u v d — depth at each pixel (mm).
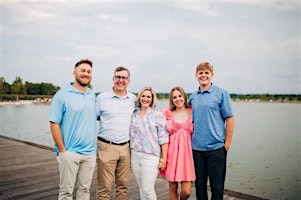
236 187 7684
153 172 2572
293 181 8250
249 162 11156
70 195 2504
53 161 5195
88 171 2539
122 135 2650
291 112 60281
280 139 18234
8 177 4168
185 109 2766
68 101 2414
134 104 2783
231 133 2547
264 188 7527
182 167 2625
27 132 19453
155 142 2594
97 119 2744
